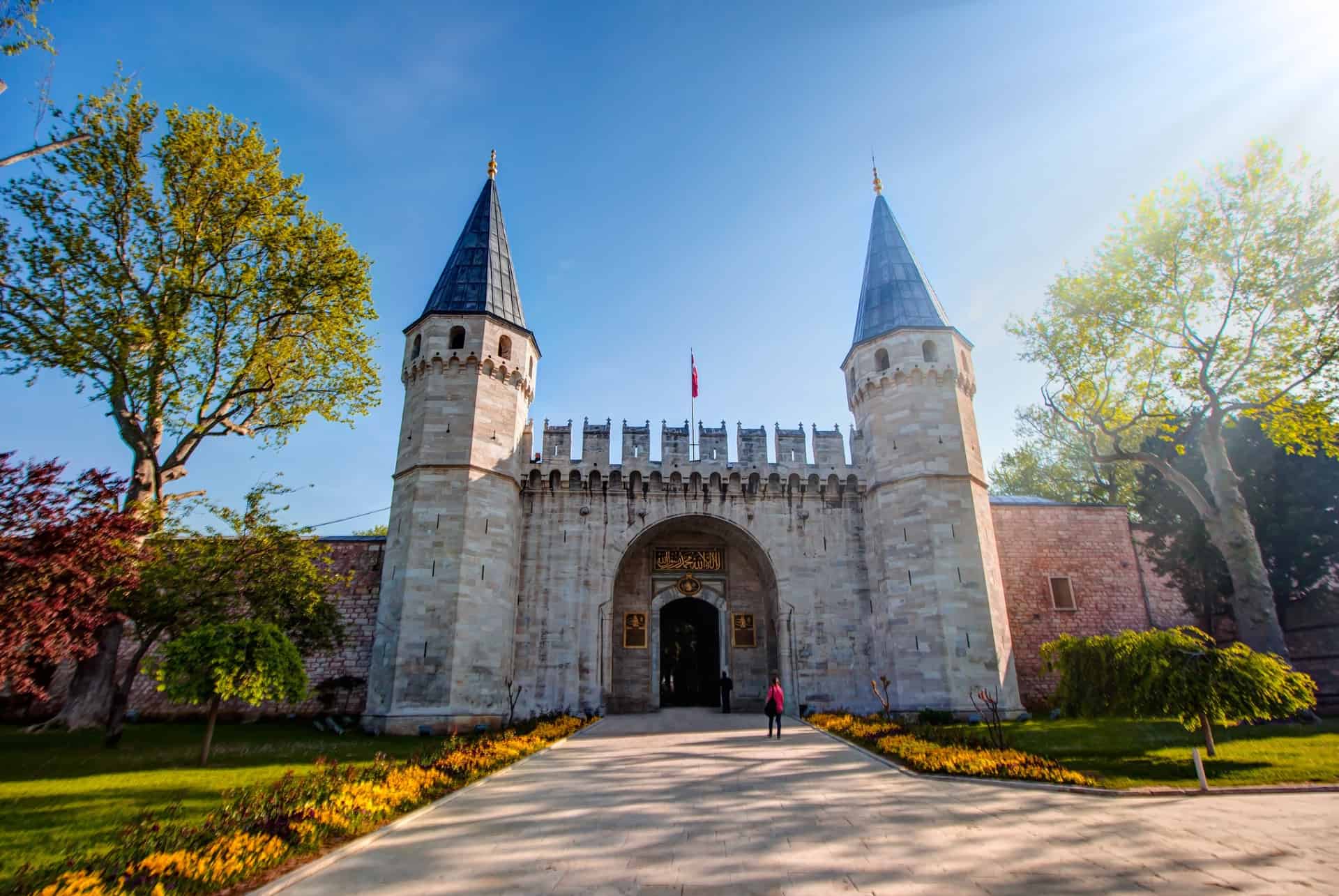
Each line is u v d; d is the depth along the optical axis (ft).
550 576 96.99
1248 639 76.13
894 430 96.99
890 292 105.60
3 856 28.02
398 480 93.61
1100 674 50.88
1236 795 38.65
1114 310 89.92
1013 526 106.52
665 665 123.65
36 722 88.33
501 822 34.45
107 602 52.65
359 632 97.09
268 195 82.64
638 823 33.86
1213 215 83.97
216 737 73.31
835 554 100.63
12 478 44.50
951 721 79.46
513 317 103.86
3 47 50.14
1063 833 30.76
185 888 23.90
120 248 76.95
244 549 73.41
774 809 36.29
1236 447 98.68
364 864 27.68
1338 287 79.10
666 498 101.96
